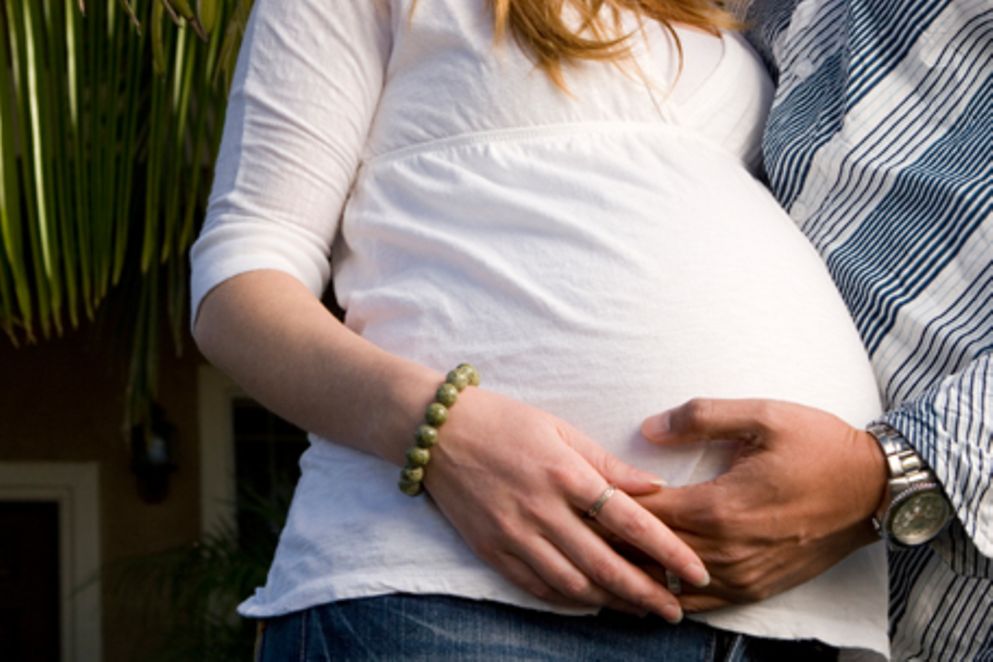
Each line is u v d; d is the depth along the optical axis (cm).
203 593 568
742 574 151
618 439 158
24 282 339
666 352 160
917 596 174
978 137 180
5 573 686
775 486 150
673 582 150
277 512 595
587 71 175
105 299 600
